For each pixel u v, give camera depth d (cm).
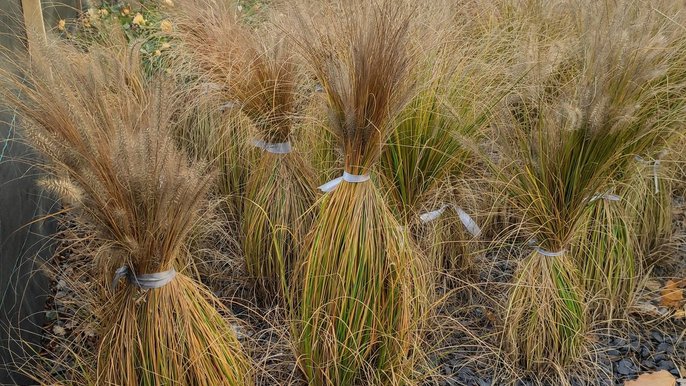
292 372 242
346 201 221
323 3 263
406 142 263
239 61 278
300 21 235
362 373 236
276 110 274
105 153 183
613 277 291
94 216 186
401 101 217
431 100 260
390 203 272
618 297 296
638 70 238
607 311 293
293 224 282
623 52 241
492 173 287
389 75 204
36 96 211
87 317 259
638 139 248
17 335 239
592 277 288
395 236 228
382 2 223
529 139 252
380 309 226
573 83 272
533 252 263
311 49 230
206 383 200
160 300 194
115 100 234
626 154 260
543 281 256
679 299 306
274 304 290
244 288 302
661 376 261
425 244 283
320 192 283
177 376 195
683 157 321
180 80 350
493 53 320
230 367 208
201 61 314
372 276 221
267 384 248
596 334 288
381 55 203
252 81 271
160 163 185
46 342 272
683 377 263
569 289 257
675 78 289
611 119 227
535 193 252
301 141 305
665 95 281
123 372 194
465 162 296
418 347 245
